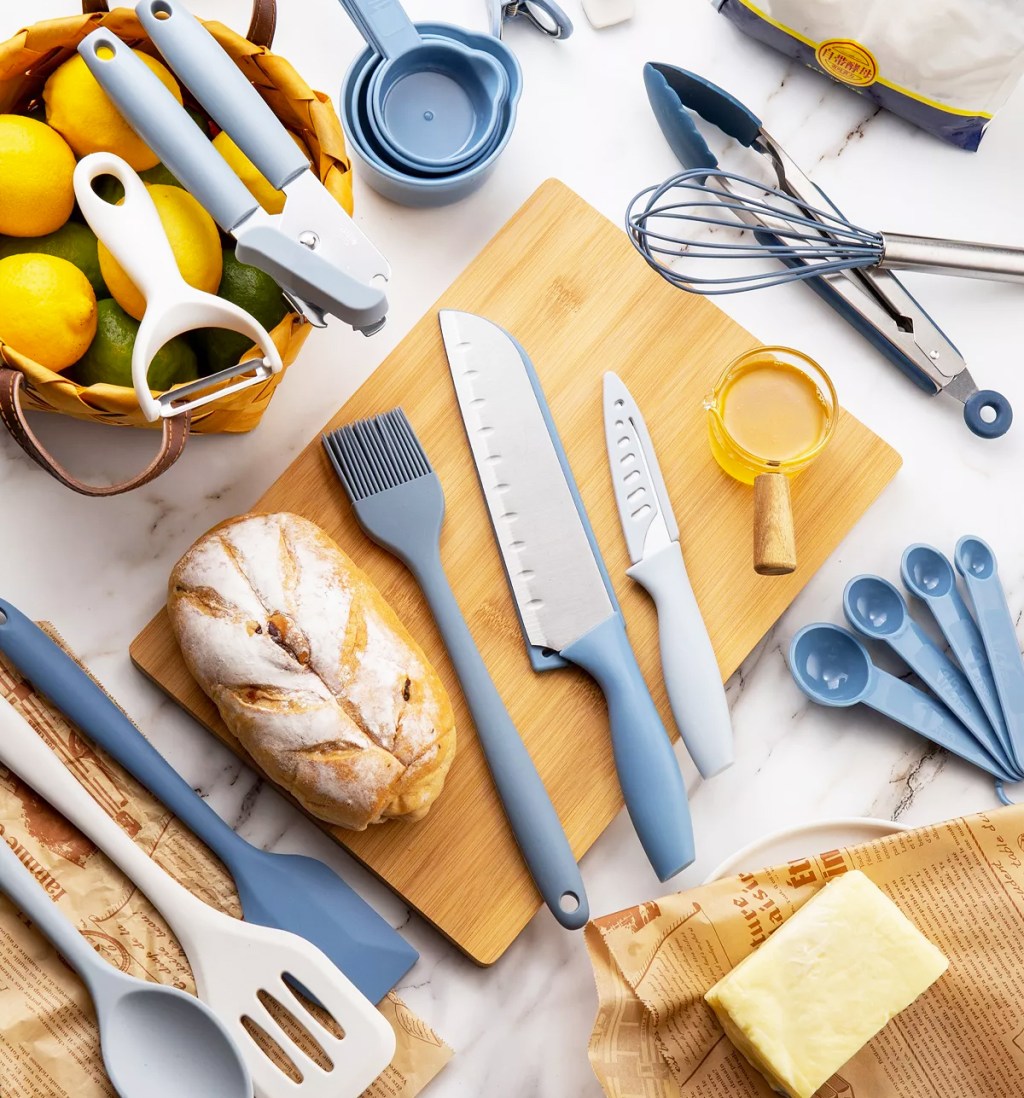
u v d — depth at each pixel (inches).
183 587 34.5
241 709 33.5
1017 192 42.8
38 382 29.6
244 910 35.2
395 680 33.7
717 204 37.7
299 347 33.7
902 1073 36.0
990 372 42.0
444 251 40.9
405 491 37.3
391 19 36.8
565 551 37.8
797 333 41.9
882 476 39.8
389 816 34.9
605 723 37.8
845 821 36.5
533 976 37.7
